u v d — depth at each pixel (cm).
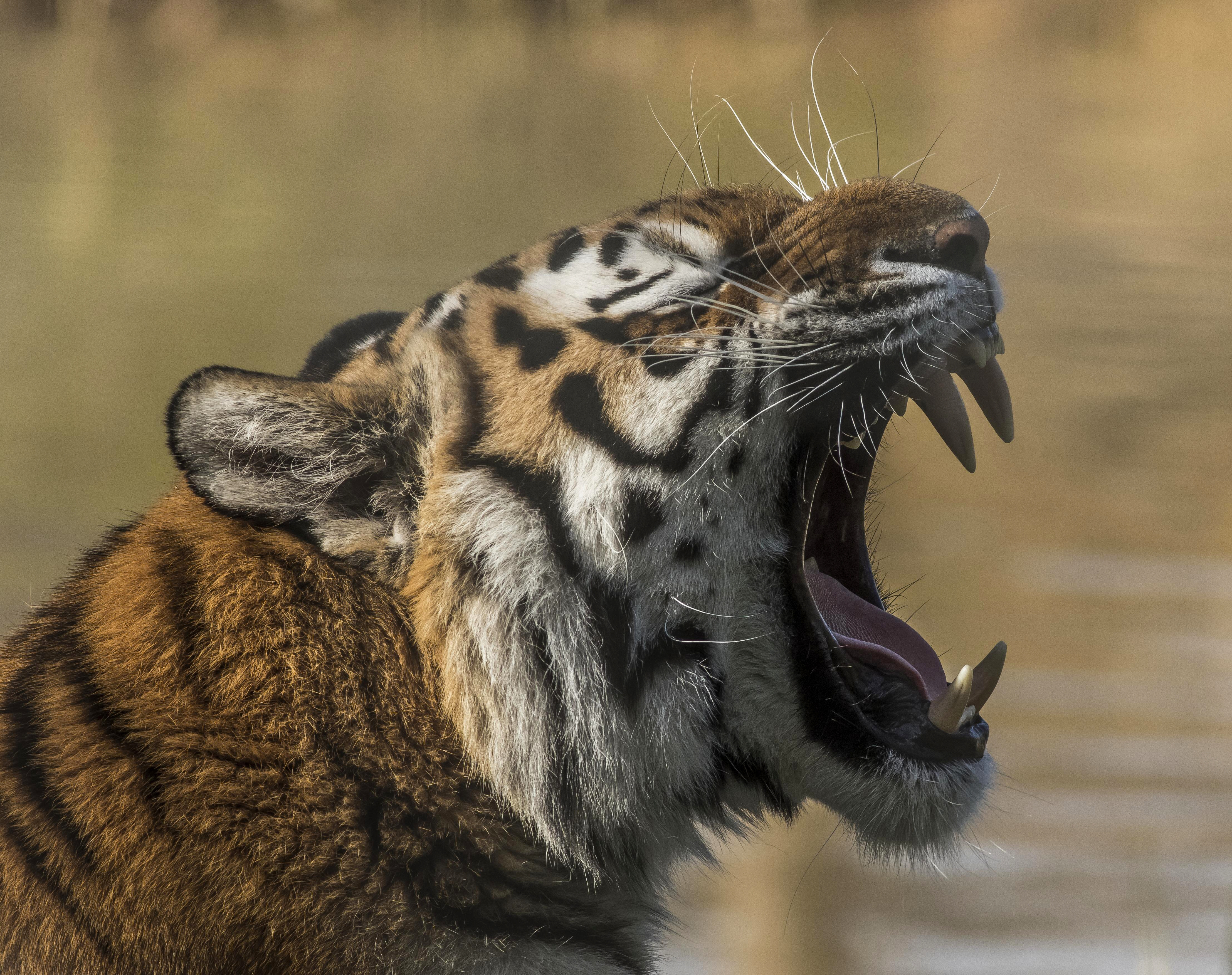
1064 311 3272
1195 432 2528
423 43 7238
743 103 4584
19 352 2620
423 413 721
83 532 1941
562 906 708
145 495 2100
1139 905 1295
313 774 659
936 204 757
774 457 733
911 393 789
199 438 669
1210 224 4175
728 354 726
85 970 631
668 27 7100
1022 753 1590
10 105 5484
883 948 1262
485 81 6269
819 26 7200
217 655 667
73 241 3494
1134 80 6725
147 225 3725
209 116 5500
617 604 714
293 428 693
